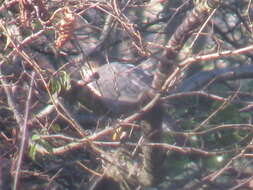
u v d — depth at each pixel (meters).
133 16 13.74
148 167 10.11
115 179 10.23
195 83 12.57
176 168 10.46
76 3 10.28
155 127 9.74
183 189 10.45
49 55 11.45
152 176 10.20
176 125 10.85
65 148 9.76
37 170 10.68
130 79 10.77
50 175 11.07
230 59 15.13
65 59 11.46
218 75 12.73
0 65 10.08
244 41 14.92
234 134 10.48
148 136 9.80
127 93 10.66
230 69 13.18
